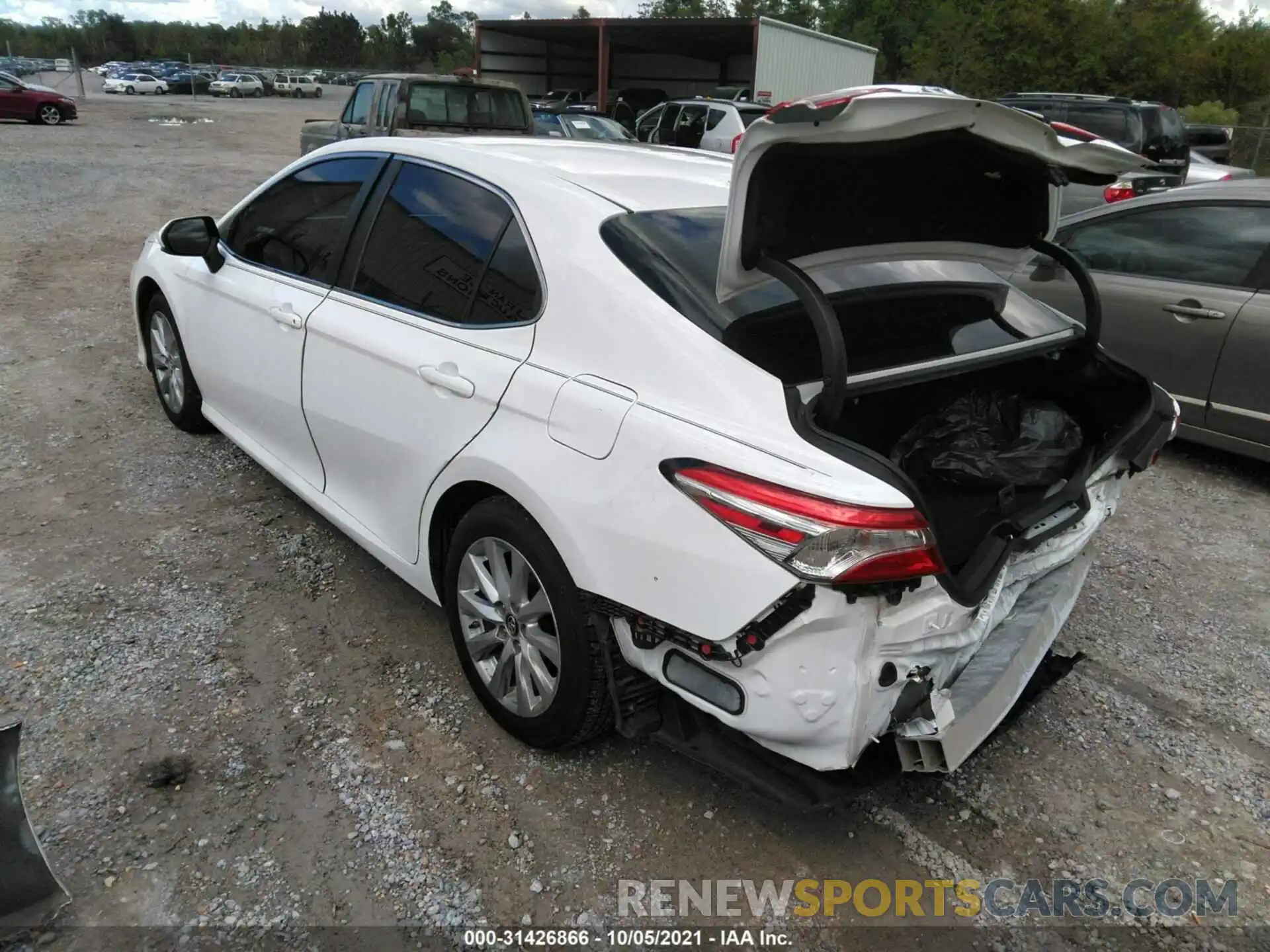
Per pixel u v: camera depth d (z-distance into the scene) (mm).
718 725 2357
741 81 26703
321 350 3219
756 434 2029
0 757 2014
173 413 4785
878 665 2018
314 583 3559
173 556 3664
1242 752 2975
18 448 4523
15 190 12109
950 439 2670
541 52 27938
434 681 3039
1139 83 34094
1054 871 2477
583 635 2387
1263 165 25719
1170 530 4562
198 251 3924
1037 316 2934
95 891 2191
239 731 2740
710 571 2031
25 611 3219
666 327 2246
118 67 52844
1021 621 2543
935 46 36469
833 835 2539
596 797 2602
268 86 52438
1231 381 4910
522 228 2664
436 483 2771
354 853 2357
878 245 2467
